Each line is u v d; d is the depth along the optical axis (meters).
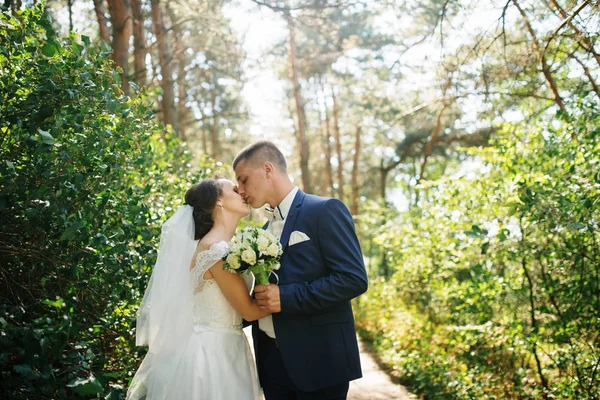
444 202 5.44
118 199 3.21
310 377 2.64
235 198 2.91
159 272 2.76
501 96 5.94
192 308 2.74
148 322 2.77
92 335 2.99
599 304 4.01
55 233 2.73
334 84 17.16
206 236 2.82
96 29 9.91
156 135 5.04
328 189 23.11
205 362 2.62
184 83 15.34
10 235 2.73
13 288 2.80
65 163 2.71
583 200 3.70
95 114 3.01
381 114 15.55
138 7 8.37
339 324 2.75
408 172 23.19
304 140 17.05
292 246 2.77
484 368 4.71
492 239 4.35
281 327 2.70
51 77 2.76
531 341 4.14
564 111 4.33
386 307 8.70
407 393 5.53
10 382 2.34
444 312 6.61
